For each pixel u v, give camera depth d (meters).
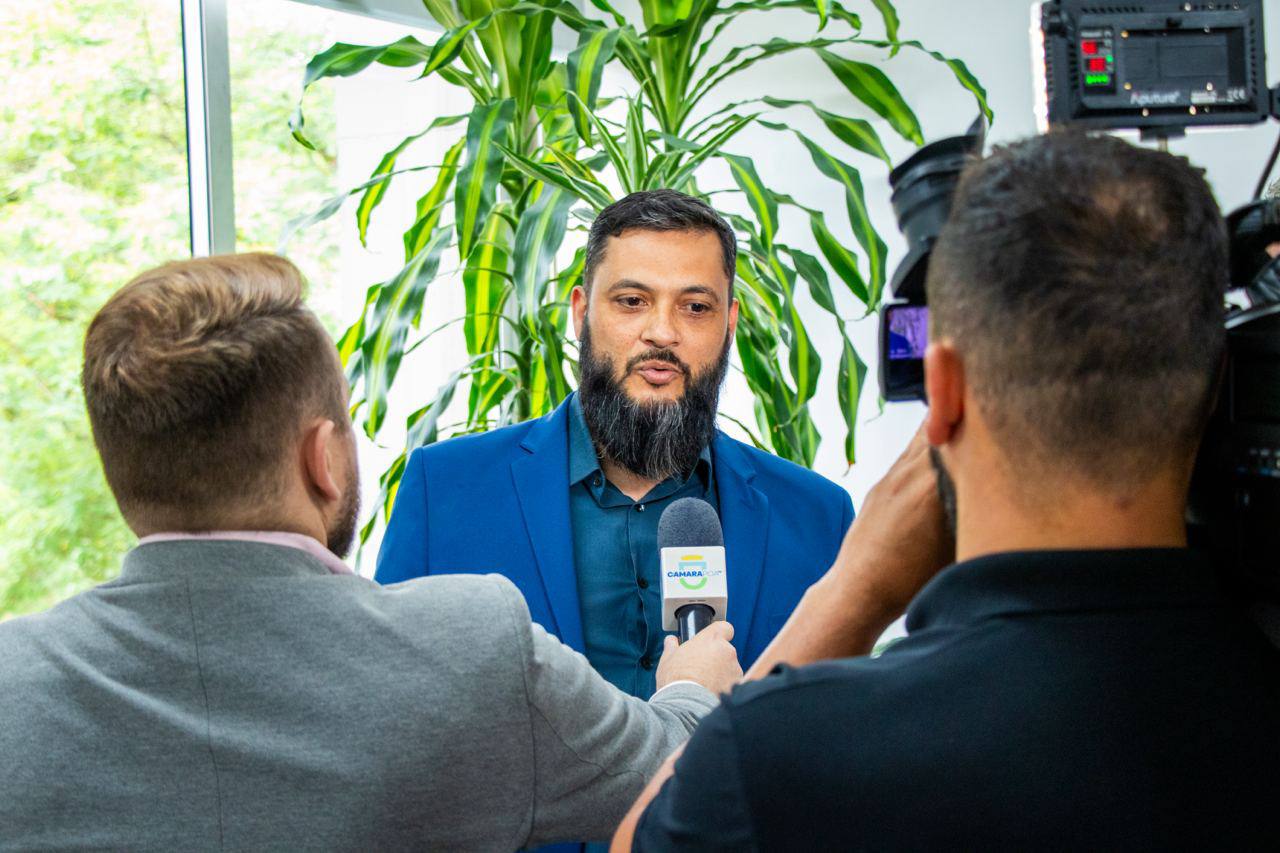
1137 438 0.57
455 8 2.51
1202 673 0.57
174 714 0.79
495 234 2.63
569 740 0.88
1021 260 0.57
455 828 0.84
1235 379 0.63
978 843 0.54
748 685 0.62
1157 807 0.54
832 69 2.59
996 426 0.59
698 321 1.48
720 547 1.35
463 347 3.56
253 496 0.85
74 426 2.74
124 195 2.79
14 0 2.68
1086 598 0.58
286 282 0.90
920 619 0.63
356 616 0.84
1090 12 1.27
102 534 2.76
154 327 0.84
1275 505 0.60
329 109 3.18
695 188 2.64
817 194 3.09
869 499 0.75
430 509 1.56
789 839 0.56
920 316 0.84
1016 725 0.55
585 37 2.38
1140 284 0.55
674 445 1.47
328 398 0.90
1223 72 1.28
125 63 2.79
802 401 2.45
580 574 1.53
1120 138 0.61
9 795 0.76
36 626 0.83
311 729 0.80
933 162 0.78
